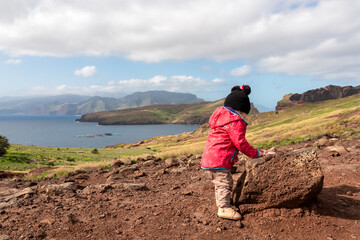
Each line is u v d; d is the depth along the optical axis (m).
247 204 3.14
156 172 6.90
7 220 3.19
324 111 79.12
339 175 4.84
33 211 3.52
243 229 2.82
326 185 4.33
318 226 2.75
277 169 3.04
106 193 4.52
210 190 4.36
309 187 2.85
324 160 6.34
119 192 4.58
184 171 6.74
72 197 4.32
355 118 29.34
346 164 5.57
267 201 3.05
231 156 3.01
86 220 3.17
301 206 3.03
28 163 32.00
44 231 2.83
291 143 15.02
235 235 2.69
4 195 4.47
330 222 2.83
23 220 3.17
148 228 2.90
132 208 3.61
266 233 2.71
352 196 3.70
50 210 3.55
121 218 3.23
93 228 2.92
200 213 3.29
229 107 3.04
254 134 55.03
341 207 3.23
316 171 2.92
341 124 24.72
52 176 8.54
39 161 34.47
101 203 3.89
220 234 2.71
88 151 57.16
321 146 9.98
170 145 104.94
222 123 2.96
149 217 3.22
